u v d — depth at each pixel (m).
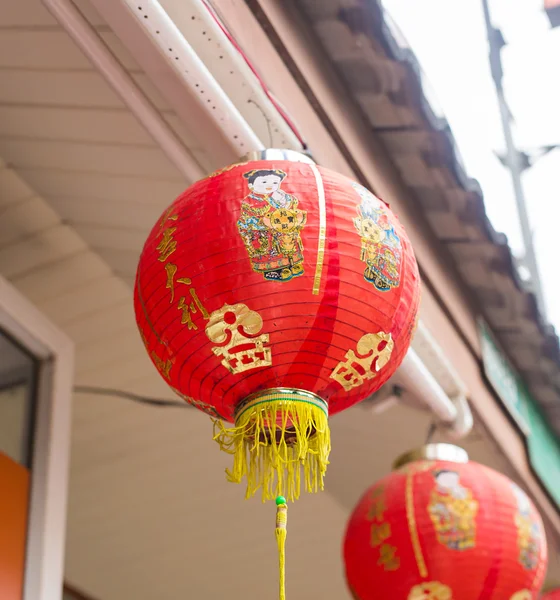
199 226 2.14
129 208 3.74
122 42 2.82
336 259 2.10
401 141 3.94
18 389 3.64
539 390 5.15
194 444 4.90
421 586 3.26
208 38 2.81
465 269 4.48
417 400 4.02
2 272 4.06
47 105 3.35
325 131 3.58
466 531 3.26
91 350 4.44
